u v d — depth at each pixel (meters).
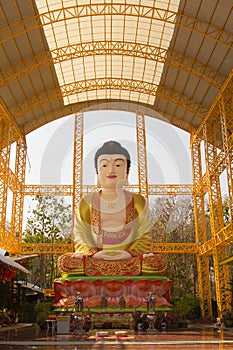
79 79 42.66
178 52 35.00
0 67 34.09
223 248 37.09
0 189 36.44
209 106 39.00
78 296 22.56
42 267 53.91
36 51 34.72
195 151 44.34
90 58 38.94
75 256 27.67
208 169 38.06
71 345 15.23
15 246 40.75
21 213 42.59
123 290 26.50
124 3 31.12
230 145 31.66
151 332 21.72
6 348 14.12
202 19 30.08
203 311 40.50
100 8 32.44
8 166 36.53
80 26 34.50
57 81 40.34
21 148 44.62
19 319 34.50
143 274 27.16
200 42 32.53
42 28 33.06
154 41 35.84
